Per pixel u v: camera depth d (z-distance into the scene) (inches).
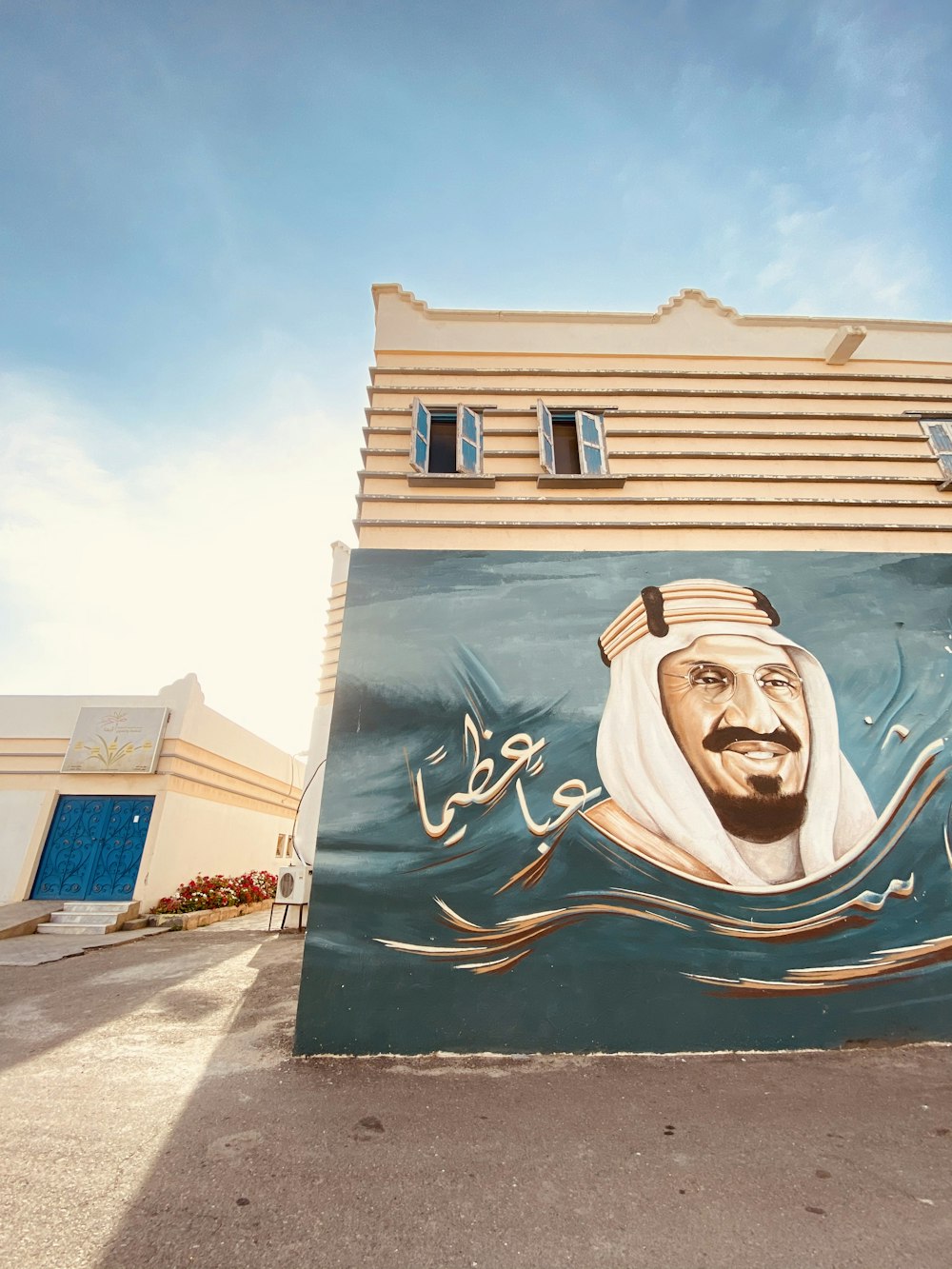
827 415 296.4
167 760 485.1
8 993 250.5
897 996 198.2
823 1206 108.1
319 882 196.5
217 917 488.7
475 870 201.5
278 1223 101.3
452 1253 95.6
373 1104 147.6
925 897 209.5
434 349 301.7
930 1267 92.9
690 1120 141.5
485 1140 130.5
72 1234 96.9
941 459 285.6
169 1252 93.6
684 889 203.6
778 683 232.5
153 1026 205.2
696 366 309.7
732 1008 192.5
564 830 207.8
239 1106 145.0
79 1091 152.2
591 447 277.9
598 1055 183.0
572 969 193.5
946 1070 172.2
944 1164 121.7
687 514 269.7
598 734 221.1
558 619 237.5
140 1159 120.3
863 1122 140.1
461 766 213.3
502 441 283.3
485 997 188.9
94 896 446.6
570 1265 93.5
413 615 234.2
